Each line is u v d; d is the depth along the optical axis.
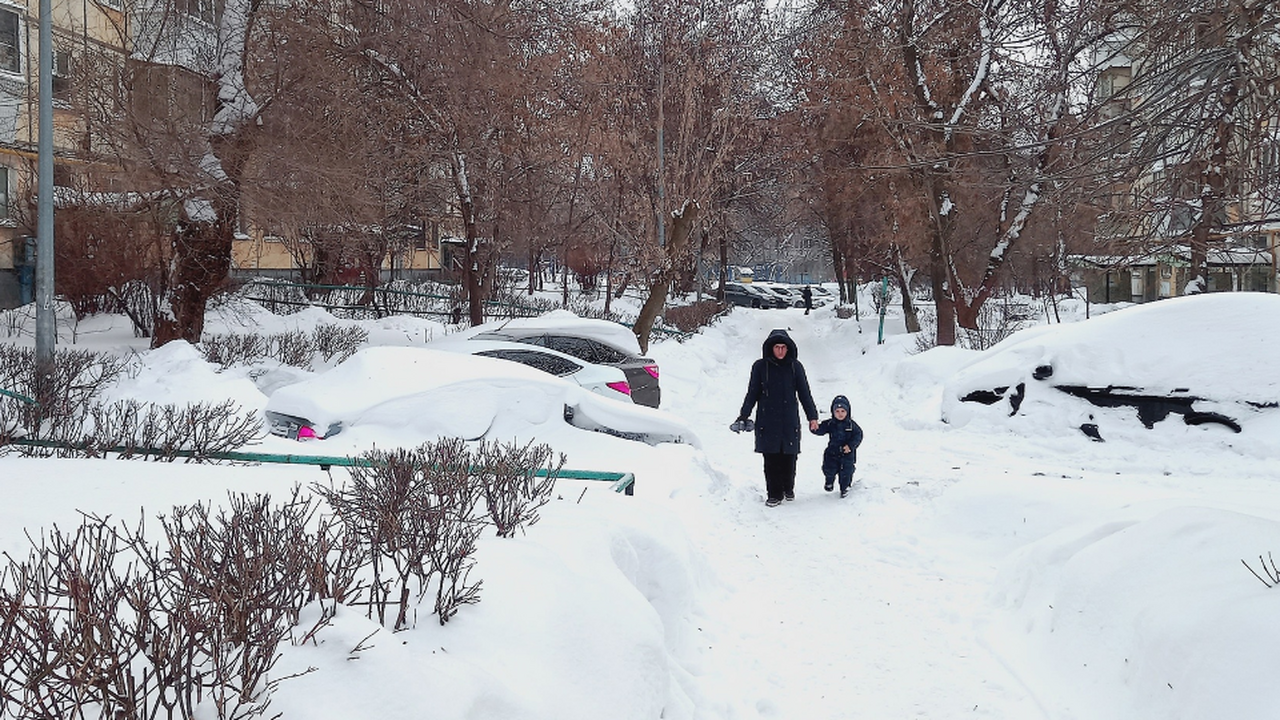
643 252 20.77
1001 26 9.41
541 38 21.27
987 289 22.59
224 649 2.91
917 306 42.19
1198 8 6.58
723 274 50.69
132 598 2.76
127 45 15.94
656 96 22.28
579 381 11.27
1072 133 7.43
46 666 2.44
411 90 18.66
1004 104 9.91
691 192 20.58
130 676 2.50
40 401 7.55
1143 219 7.80
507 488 5.34
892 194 22.72
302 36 16.03
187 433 7.12
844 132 23.52
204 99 15.47
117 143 14.66
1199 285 13.22
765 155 29.52
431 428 8.59
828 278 98.75
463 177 21.45
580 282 43.56
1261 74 6.79
